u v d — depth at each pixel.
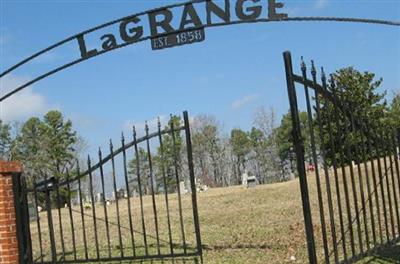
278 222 17.17
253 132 76.56
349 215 7.93
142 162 52.62
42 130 56.31
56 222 24.91
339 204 7.88
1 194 9.66
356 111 8.47
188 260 12.50
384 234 12.88
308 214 7.39
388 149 8.99
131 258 10.09
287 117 71.69
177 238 15.82
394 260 9.80
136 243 15.41
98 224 21.41
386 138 8.99
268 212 19.73
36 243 17.28
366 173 8.49
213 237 15.41
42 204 34.00
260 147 76.38
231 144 76.12
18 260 9.69
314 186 25.06
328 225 15.35
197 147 73.88
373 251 8.35
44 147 55.22
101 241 16.64
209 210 22.64
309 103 7.61
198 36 10.30
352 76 32.12
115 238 17.09
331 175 26.41
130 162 53.06
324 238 7.59
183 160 59.91
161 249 14.12
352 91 28.17
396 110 41.53
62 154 56.62
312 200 21.56
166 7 10.26
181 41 10.34
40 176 50.88
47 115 57.34
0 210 9.62
